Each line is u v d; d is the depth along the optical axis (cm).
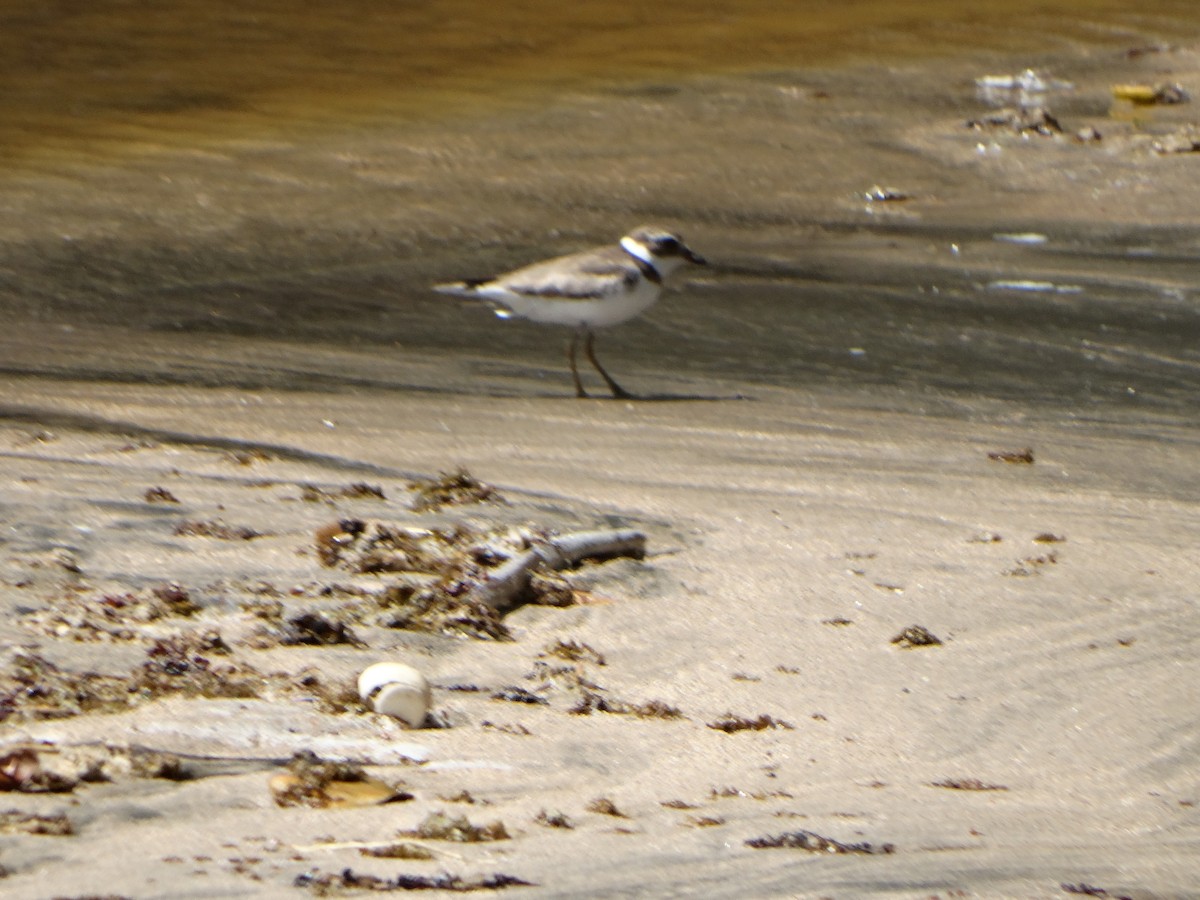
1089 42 4159
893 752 816
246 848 585
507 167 2947
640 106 3397
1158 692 922
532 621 968
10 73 3353
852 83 3669
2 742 666
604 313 1748
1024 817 729
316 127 3134
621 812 681
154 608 898
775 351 1983
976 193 2931
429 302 2186
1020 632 1011
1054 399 1789
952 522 1249
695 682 895
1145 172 3048
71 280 2184
